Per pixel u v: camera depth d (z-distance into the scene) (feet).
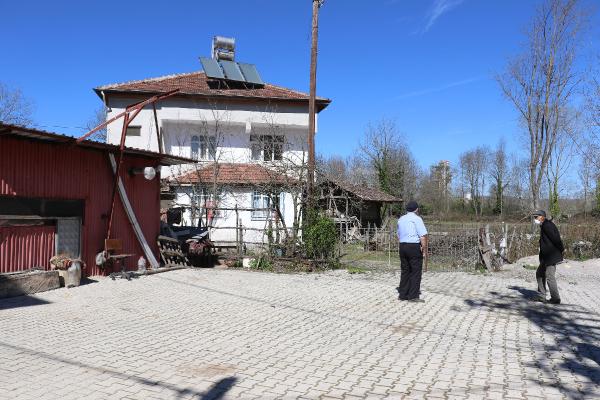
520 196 186.91
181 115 79.20
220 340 23.07
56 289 33.88
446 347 22.41
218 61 90.38
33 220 34.37
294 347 22.13
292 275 44.75
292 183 51.34
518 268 53.98
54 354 20.20
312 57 54.90
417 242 33.06
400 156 160.45
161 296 33.37
